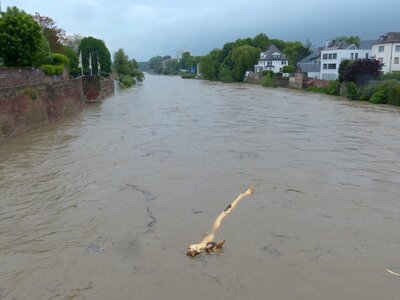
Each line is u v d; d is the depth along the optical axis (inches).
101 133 1010.7
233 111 1470.2
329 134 1011.3
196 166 698.8
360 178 645.9
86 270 374.3
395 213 509.7
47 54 1467.8
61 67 1480.1
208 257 398.6
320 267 383.6
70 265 382.0
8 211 502.6
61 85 1288.1
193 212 502.9
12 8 1274.6
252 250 412.5
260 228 461.4
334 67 2979.8
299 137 966.4
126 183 607.2
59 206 520.4
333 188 596.4
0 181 614.2
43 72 1250.0
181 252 407.8
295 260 394.6
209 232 450.3
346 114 1405.0
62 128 1083.3
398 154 805.9
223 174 653.9
